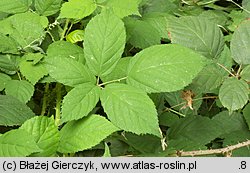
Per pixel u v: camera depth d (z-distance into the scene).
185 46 0.64
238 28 0.63
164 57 0.58
